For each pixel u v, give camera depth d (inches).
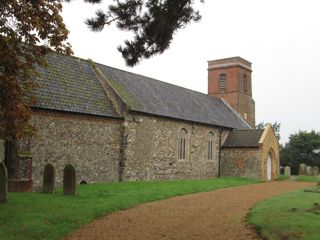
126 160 962.1
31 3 443.2
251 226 454.6
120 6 383.2
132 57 401.4
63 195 636.7
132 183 870.4
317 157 2005.4
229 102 1784.0
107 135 925.8
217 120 1384.1
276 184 1150.3
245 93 1843.0
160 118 1091.9
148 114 1038.4
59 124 813.2
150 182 925.2
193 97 1448.1
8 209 497.0
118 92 1003.9
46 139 784.3
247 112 1849.2
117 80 1080.8
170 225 470.9
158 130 1082.1
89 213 512.1
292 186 1066.7
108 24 387.9
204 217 522.9
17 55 468.8
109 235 421.1
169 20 390.3
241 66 1804.9
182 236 416.5
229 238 403.9
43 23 446.3
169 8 387.2
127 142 966.4
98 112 900.0
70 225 451.5
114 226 463.5
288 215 479.2
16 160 705.0
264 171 1325.0
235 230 439.8
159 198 706.8
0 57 436.5
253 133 1378.0
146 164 1029.2
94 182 882.8
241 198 737.6
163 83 1337.4
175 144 1153.4
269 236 396.8
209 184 984.3
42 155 775.7
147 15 389.1
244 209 593.6
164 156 1101.7
